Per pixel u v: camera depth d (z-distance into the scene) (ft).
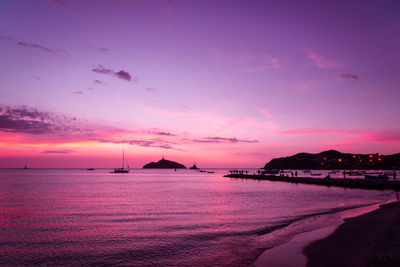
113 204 115.96
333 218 75.66
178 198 139.85
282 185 253.24
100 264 44.42
